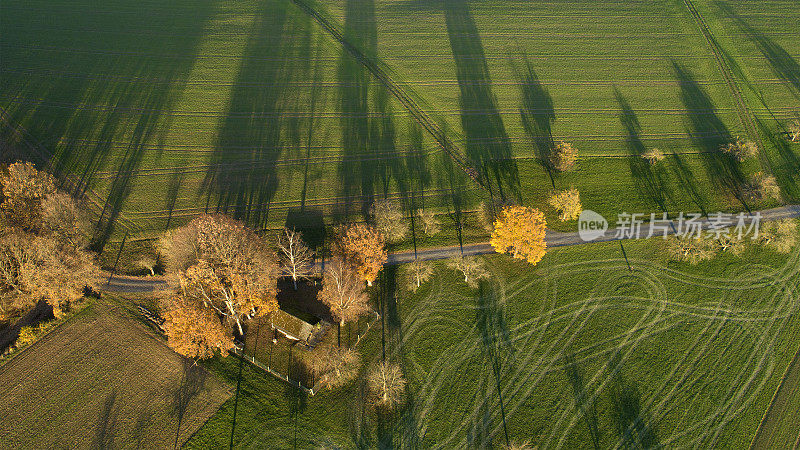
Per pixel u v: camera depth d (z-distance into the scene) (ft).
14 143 289.74
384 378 191.11
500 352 216.54
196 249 208.54
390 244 257.55
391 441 188.24
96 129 304.91
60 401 187.21
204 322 182.39
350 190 282.56
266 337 213.25
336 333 213.46
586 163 306.35
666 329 228.63
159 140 302.66
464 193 284.61
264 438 184.75
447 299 234.99
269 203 273.13
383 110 334.24
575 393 204.95
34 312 214.69
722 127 334.85
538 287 241.76
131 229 254.27
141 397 189.88
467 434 191.62
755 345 225.15
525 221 224.53
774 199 288.92
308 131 315.78
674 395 207.10
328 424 190.49
